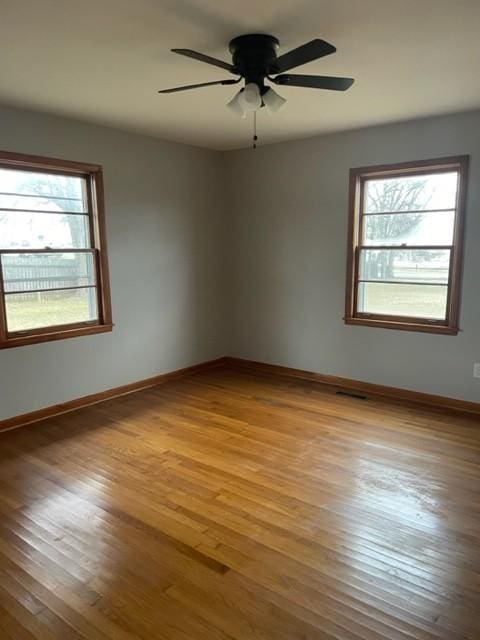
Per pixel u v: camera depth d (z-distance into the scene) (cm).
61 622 184
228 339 579
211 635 177
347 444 343
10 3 204
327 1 205
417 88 319
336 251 470
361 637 175
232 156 538
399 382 446
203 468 309
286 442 347
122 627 181
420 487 281
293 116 389
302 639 175
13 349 375
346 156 448
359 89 320
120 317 455
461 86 314
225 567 214
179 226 505
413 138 407
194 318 536
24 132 366
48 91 321
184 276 518
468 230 390
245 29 233
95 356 437
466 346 404
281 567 214
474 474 296
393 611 187
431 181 411
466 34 238
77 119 396
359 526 244
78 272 422
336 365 487
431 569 211
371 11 215
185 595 197
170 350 512
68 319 418
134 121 404
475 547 226
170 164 486
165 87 315
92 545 231
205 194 532
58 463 318
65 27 228
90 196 424
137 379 479
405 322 438
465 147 383
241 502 268
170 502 269
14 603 194
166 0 204
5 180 366
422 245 421
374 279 455
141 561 219
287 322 519
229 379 515
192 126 423
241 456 326
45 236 396
